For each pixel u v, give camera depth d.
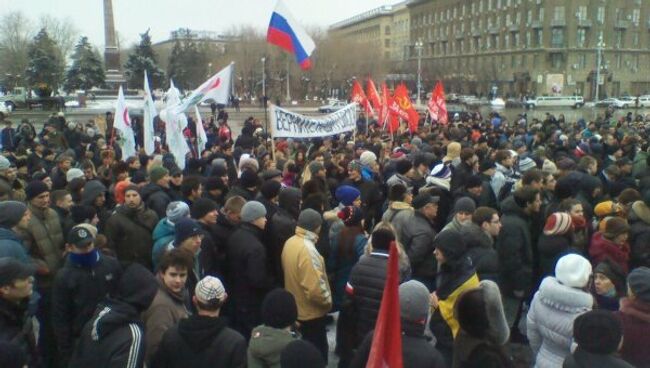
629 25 83.12
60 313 4.61
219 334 3.57
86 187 7.35
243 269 5.41
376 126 20.64
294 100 75.00
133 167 9.91
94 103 48.53
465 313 3.72
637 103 61.00
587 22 80.69
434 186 7.81
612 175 9.13
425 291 3.60
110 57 52.78
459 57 100.81
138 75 59.94
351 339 5.25
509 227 6.03
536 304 4.28
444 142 14.27
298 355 3.10
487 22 93.12
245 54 77.00
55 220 6.14
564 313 4.07
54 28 83.06
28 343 4.36
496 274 5.30
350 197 6.40
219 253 5.74
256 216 5.52
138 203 6.28
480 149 11.33
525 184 6.93
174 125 11.73
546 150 13.35
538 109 63.50
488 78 85.56
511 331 6.39
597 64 80.94
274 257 5.84
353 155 11.79
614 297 5.00
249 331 5.47
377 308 4.73
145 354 3.83
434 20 109.56
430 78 90.19
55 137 16.34
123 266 5.08
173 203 5.57
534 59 82.94
